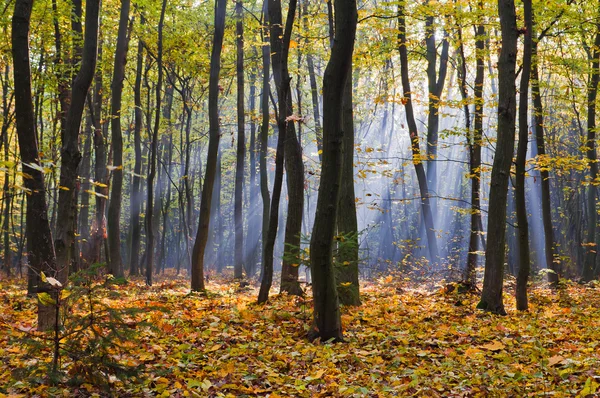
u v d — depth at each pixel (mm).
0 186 22438
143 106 30875
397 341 7773
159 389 5336
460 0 15297
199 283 14461
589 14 15477
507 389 5305
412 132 18312
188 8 24078
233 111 37156
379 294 13867
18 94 7418
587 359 6129
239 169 22969
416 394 5281
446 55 22219
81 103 8172
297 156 12961
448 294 13648
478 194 16469
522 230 11320
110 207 19422
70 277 5125
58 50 16891
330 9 12234
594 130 18266
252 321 9117
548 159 14758
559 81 23984
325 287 7852
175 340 7512
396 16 13867
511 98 10984
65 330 5164
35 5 16047
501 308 10977
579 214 33281
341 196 11398
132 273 26688
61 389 5070
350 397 5227
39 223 7504
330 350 7035
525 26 11016
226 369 5926
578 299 13125
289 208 12992
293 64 24469
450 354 6918
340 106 7578
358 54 17812
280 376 5922
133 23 21906
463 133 15508
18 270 27562
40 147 20141
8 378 5520
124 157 33406
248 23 20766
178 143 37750
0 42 16469
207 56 24156
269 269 11180
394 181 22359
